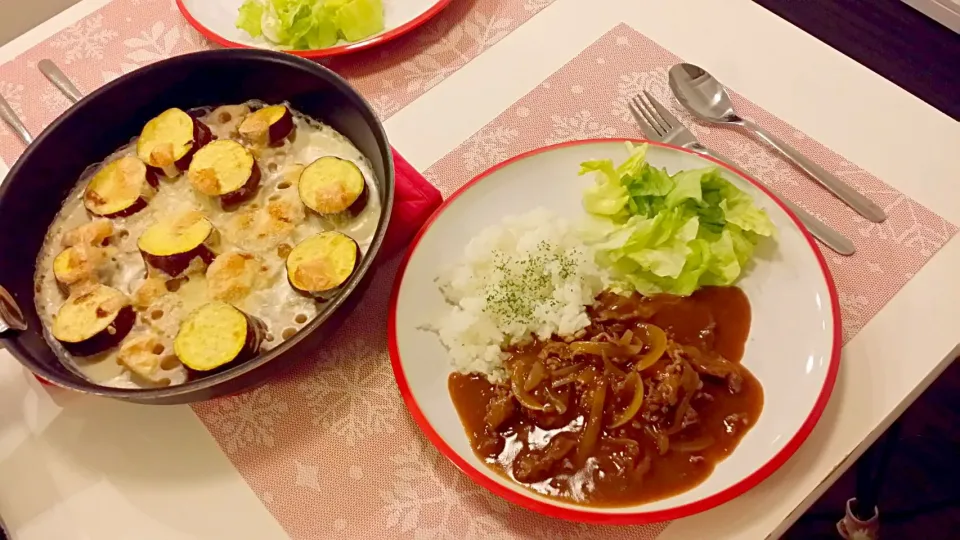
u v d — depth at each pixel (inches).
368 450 20.1
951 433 31.7
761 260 20.6
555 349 19.8
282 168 23.1
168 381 19.8
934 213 21.8
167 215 22.4
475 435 19.3
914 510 30.5
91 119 22.3
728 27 26.4
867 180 22.6
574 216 22.1
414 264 21.2
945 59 34.2
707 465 18.3
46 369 18.2
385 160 20.5
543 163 22.6
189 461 20.2
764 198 21.1
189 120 23.0
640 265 20.7
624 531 18.4
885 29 35.2
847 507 28.5
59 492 20.1
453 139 24.8
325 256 20.5
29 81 27.7
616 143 22.4
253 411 20.8
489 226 22.1
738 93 24.8
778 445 18.1
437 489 19.4
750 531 18.1
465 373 20.1
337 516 19.3
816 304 19.7
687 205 20.6
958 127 23.3
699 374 19.2
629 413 18.8
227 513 19.5
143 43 28.3
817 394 18.5
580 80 25.7
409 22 26.4
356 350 21.5
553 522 18.7
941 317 20.3
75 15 29.4
